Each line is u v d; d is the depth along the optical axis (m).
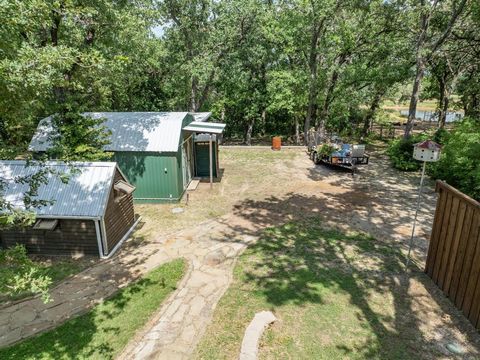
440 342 5.10
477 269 5.29
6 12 4.39
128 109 23.08
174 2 20.31
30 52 5.12
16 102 5.26
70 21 9.16
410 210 10.64
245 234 9.12
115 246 8.51
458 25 16.03
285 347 5.00
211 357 4.94
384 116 27.14
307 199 11.73
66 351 5.19
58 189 8.19
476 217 5.32
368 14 17.12
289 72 19.17
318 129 19.69
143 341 5.32
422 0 15.52
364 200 11.56
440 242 6.43
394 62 18.28
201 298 6.38
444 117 21.83
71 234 8.02
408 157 15.56
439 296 6.24
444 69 21.09
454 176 11.32
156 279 7.09
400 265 7.38
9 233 8.08
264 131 29.19
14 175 8.48
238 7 19.34
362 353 4.88
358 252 7.98
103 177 8.39
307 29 17.47
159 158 11.18
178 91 24.97
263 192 12.52
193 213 10.69
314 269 7.23
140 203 11.66
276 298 6.21
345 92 19.23
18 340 5.47
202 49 21.23
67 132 9.98
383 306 5.95
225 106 26.23
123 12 10.91
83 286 6.92
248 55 21.89
